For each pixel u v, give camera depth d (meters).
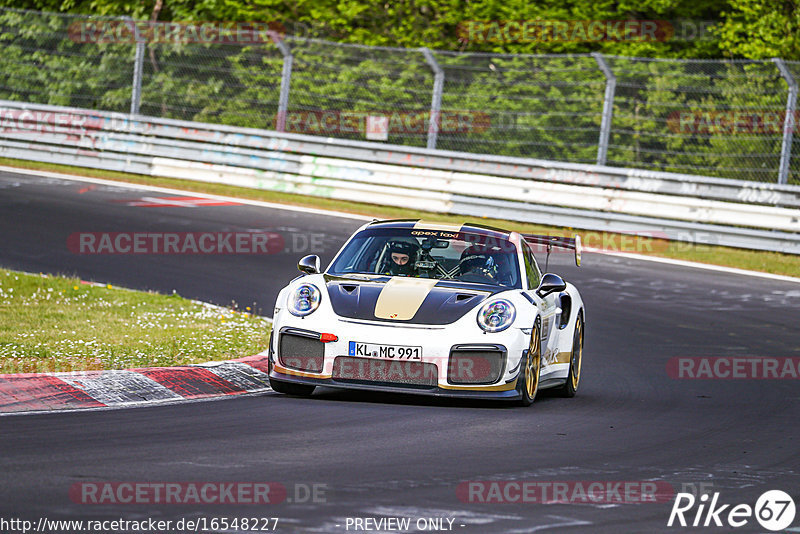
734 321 48.75
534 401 31.78
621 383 35.84
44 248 55.75
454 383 28.09
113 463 20.05
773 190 69.38
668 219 73.06
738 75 75.44
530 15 101.00
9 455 20.28
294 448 22.33
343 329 28.38
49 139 86.31
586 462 22.61
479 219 73.69
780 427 28.86
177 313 41.81
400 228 33.38
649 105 79.62
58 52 95.44
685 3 101.12
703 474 22.12
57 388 27.47
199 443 22.38
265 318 42.94
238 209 71.50
